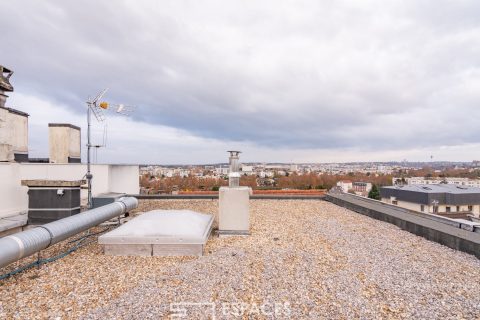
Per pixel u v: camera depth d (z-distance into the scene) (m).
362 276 4.52
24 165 8.90
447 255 5.51
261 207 11.43
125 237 5.58
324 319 3.31
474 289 4.06
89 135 8.42
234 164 7.44
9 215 7.56
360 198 12.47
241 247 6.09
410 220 7.48
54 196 7.15
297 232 7.34
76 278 4.46
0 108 8.06
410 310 3.50
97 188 10.35
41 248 4.80
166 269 4.84
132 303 3.66
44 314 3.38
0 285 4.20
